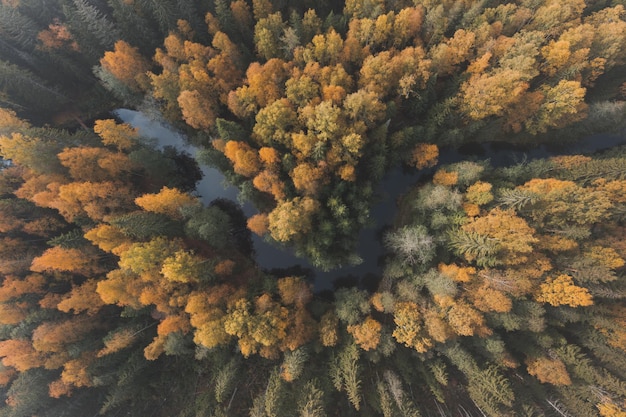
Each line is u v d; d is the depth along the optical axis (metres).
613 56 45.88
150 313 44.44
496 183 44.19
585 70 47.16
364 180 47.34
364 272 51.06
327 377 39.38
